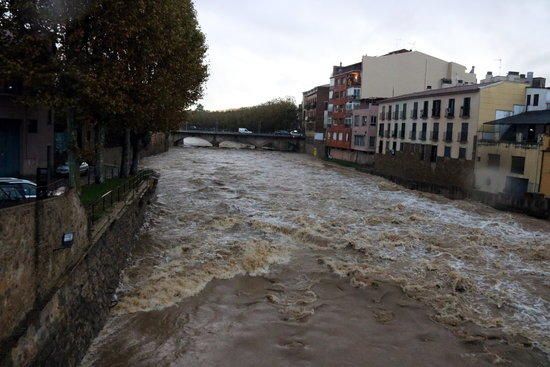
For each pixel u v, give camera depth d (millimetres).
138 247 23078
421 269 21547
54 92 18859
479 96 45594
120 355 13633
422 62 73938
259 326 15695
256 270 20656
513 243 26406
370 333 15594
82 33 18500
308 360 13836
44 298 11297
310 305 17469
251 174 54656
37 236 10883
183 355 13797
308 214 31719
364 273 20625
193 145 114812
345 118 81500
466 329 16141
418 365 13898
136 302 16797
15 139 28469
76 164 20844
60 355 11664
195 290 18172
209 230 26656
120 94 20891
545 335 15953
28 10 17141
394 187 47938
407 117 59844
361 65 81250
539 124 39562
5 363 8828
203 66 37375
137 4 19656
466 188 43281
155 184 35875
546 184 36250
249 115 140125
